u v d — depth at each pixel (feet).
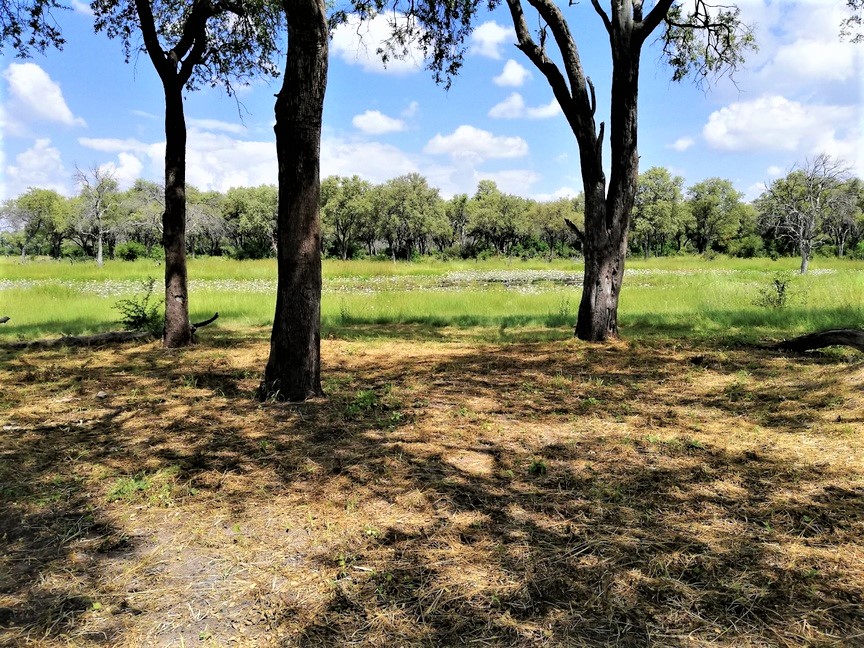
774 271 118.32
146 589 8.75
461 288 80.94
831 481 12.05
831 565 9.00
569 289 75.97
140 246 186.70
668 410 17.90
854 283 57.77
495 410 18.10
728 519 10.59
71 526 10.78
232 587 8.75
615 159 31.50
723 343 30.71
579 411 17.90
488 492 11.88
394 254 251.39
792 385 20.02
